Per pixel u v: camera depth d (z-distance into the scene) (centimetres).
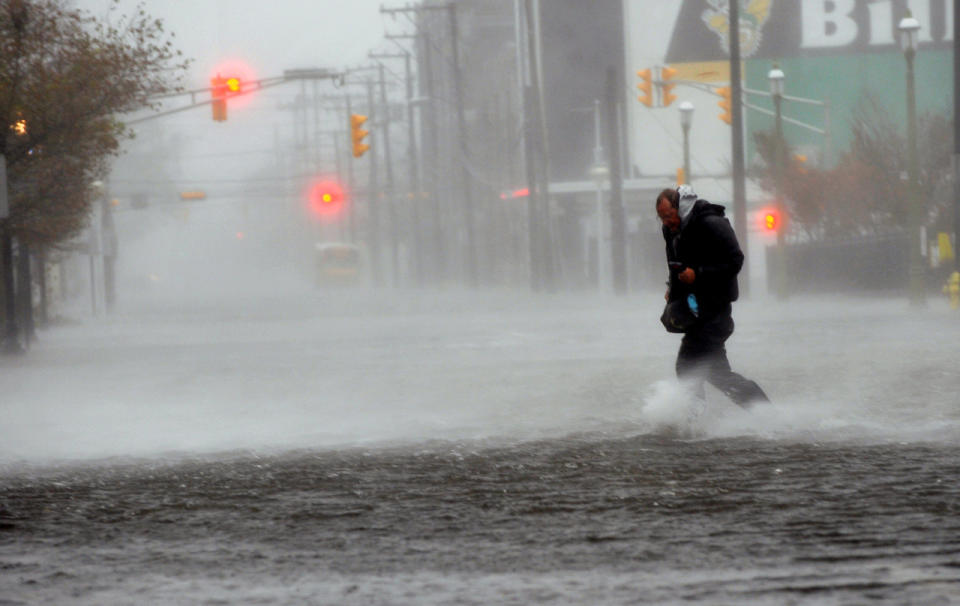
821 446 2786
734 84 12562
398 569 1725
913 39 10062
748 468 2505
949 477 2325
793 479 2358
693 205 3148
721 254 3136
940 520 1933
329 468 2728
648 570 1664
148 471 2794
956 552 1711
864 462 2538
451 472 2608
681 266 3166
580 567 1697
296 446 3177
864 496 2158
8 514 2255
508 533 1953
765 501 2142
